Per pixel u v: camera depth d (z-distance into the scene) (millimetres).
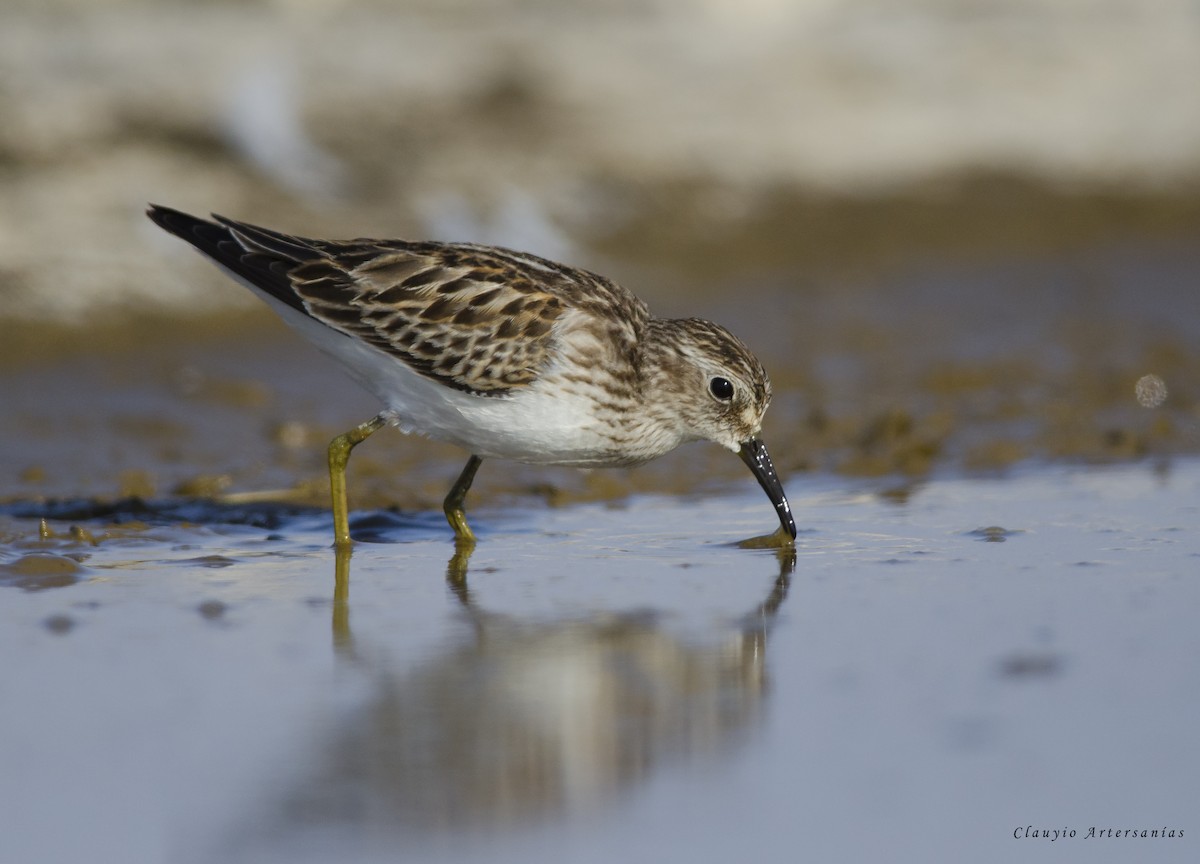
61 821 7043
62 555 11352
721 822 7078
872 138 24047
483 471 14344
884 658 9195
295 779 7445
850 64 25406
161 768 7559
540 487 13773
